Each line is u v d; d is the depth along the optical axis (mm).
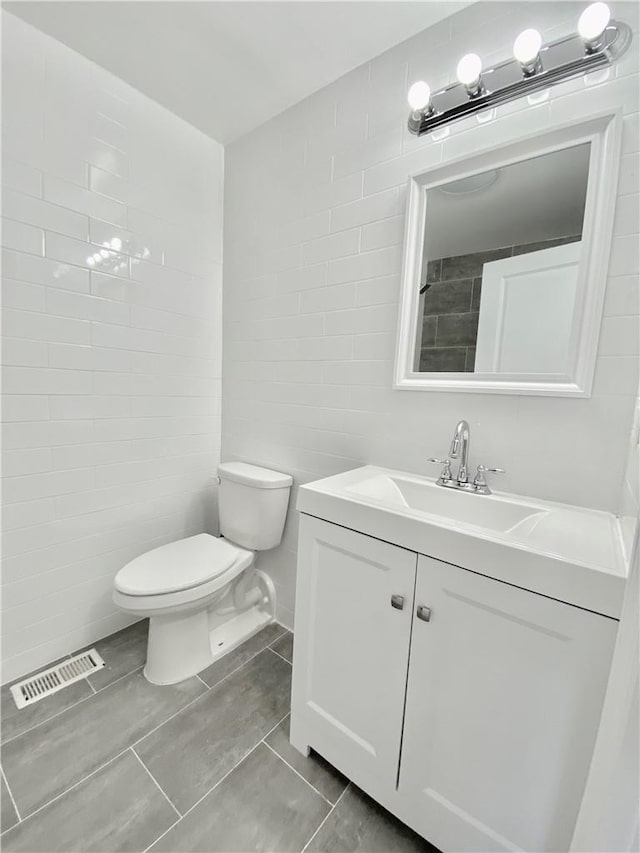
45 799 976
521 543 724
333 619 1020
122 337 1562
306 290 1555
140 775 1049
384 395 1359
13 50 1185
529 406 1073
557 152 996
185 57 1329
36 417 1349
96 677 1392
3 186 1204
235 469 1714
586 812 611
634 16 890
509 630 727
